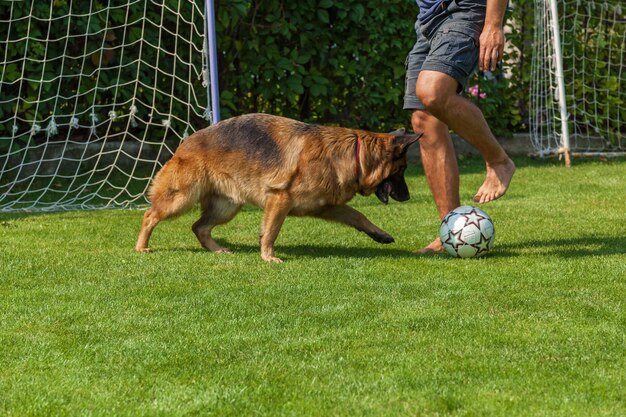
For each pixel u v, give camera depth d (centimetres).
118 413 392
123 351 472
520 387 416
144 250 741
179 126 1196
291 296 581
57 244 764
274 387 419
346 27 1284
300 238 805
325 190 709
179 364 452
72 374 439
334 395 408
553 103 1380
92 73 1094
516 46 1419
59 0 1095
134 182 1141
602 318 526
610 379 425
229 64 1230
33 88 1098
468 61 696
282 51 1283
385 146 715
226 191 730
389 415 386
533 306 552
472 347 473
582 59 1422
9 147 1080
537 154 1390
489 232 697
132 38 1125
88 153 1183
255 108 1307
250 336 496
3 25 1073
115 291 598
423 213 923
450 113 696
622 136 1457
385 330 504
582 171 1238
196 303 566
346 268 669
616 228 823
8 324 521
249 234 833
